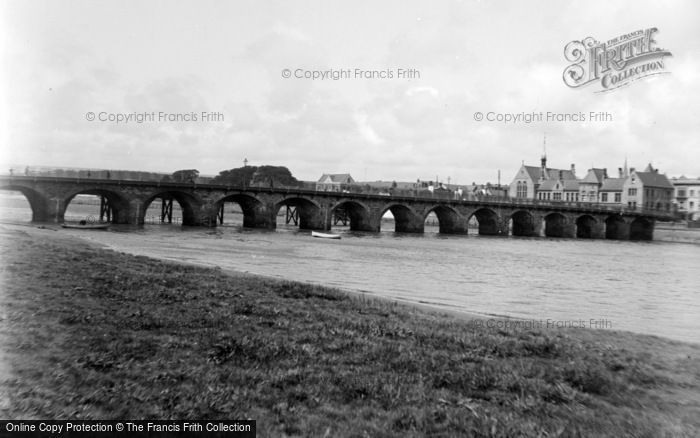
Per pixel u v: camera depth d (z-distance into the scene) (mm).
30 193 80938
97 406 9484
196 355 13016
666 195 180375
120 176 87375
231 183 101250
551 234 137875
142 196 87625
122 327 14867
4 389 9625
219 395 10430
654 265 67812
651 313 32594
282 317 18266
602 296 39750
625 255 83438
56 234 58594
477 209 123000
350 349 14719
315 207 106562
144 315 16422
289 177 180000
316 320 18250
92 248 41281
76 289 19453
